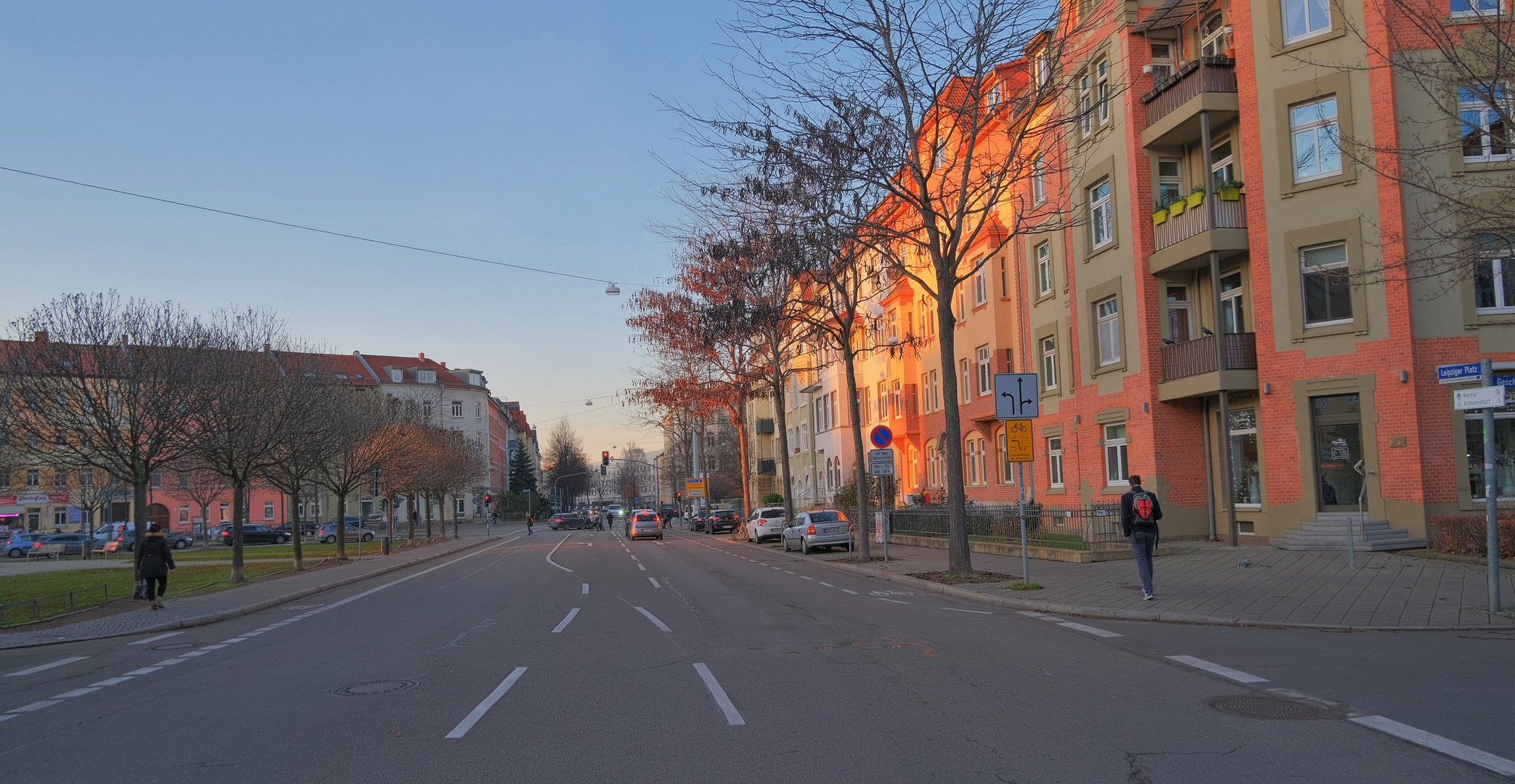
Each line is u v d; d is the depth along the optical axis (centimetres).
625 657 1044
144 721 789
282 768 622
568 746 658
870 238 2183
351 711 796
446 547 4656
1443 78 1291
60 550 4944
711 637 1186
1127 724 680
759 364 4119
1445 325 1914
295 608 1823
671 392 3997
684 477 9275
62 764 650
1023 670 903
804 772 582
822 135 1836
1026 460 1683
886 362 4409
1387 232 1906
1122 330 2505
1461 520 1720
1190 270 2391
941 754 615
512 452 14100
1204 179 2286
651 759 618
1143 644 1053
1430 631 1102
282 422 2527
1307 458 2036
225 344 2578
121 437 2192
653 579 2188
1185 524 2353
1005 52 1805
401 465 4134
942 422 3881
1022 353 3105
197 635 1438
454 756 638
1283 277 2078
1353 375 1972
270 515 7750
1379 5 1870
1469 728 646
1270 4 2103
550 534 6844
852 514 3875
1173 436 2375
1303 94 2047
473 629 1342
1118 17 2469
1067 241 2777
